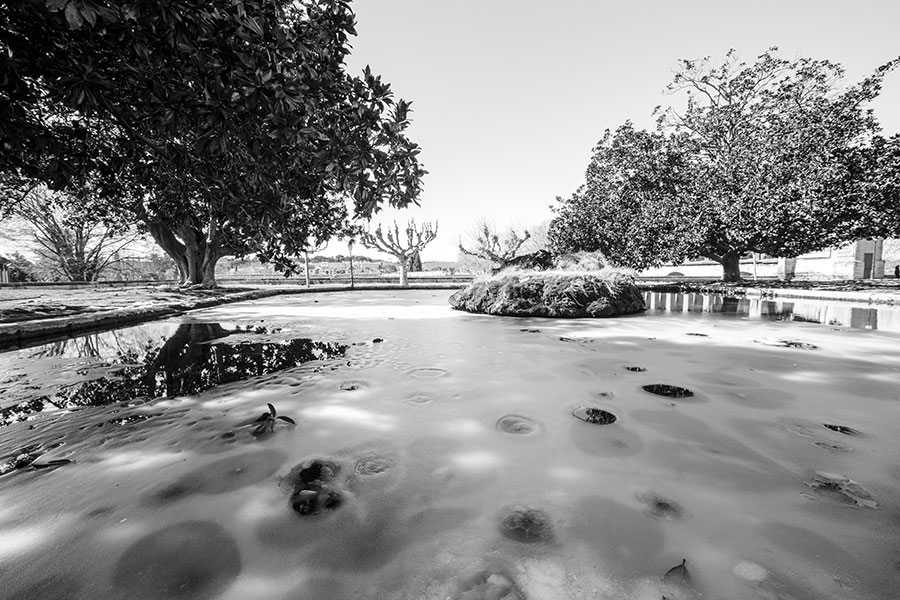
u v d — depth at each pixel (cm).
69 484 177
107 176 461
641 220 1977
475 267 3962
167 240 1927
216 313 985
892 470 186
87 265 2995
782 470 186
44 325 624
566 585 117
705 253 1956
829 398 295
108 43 253
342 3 361
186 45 242
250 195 428
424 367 398
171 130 277
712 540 136
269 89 273
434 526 146
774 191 1584
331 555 132
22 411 272
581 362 417
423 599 113
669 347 498
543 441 222
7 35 243
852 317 810
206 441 223
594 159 2311
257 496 167
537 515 152
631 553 130
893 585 115
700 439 222
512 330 654
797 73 1805
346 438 227
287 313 973
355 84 366
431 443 220
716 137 1989
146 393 315
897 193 1415
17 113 327
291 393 314
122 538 140
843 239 1614
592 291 888
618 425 245
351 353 470
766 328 664
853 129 1641
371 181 390
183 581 121
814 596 111
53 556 132
